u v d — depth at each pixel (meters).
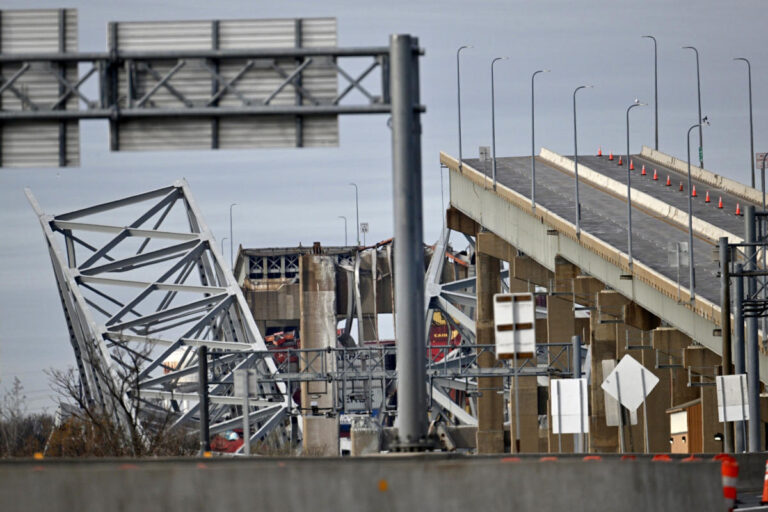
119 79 98.94
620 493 90.44
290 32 97.25
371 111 95.94
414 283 90.25
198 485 75.69
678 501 96.00
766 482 136.75
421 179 92.81
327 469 78.81
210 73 98.06
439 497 81.62
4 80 98.88
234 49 97.19
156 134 97.75
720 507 100.69
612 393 173.25
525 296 111.88
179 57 97.25
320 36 97.12
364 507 79.31
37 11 98.50
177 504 75.31
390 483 80.38
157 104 98.06
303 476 78.06
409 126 91.88
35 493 75.12
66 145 98.69
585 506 88.12
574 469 88.12
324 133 96.62
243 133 97.06
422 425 89.69
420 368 89.81
